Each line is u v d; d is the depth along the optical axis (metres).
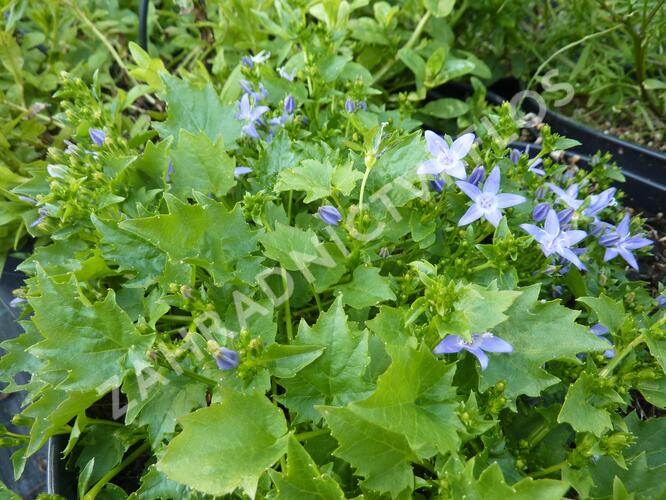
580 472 0.17
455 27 0.41
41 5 0.38
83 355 0.18
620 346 0.18
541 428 0.19
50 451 0.20
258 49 0.34
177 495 0.18
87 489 0.20
